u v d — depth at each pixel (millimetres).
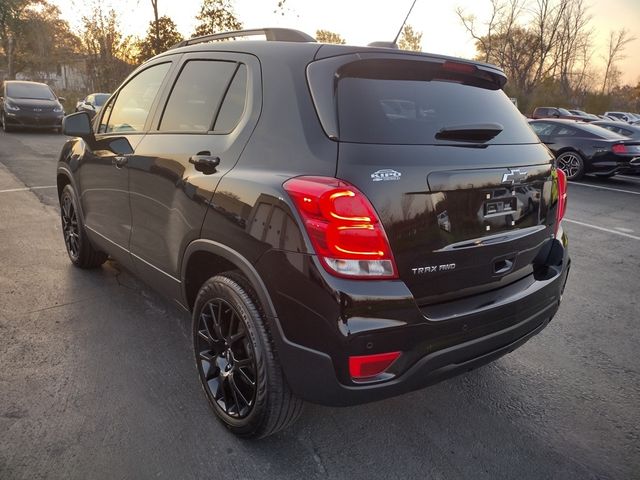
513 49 50562
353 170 1918
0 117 17812
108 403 2646
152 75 3377
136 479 2152
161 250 2930
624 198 10031
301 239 1936
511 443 2492
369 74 2268
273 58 2434
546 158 2672
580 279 5035
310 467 2273
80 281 4246
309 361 2004
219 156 2451
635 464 2381
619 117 40188
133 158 3150
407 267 1982
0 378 2828
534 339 3650
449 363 2131
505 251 2342
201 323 2592
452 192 2090
